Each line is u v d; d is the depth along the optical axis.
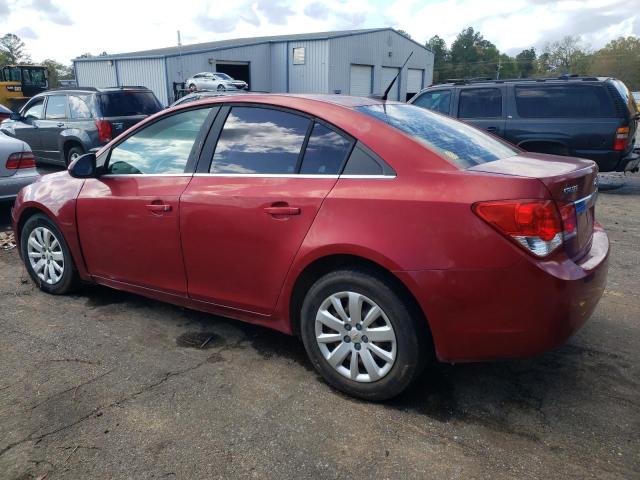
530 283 2.49
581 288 2.59
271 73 37.91
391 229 2.70
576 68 79.19
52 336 3.75
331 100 3.31
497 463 2.46
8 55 93.81
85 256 4.17
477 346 2.64
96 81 37.53
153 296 3.87
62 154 10.80
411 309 2.75
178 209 3.48
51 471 2.42
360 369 2.95
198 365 3.36
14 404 2.92
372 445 2.59
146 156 3.80
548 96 8.68
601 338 3.67
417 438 2.64
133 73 34.78
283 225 3.04
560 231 2.57
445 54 100.69
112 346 3.61
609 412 2.84
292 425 2.75
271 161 3.22
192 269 3.52
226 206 3.26
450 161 2.78
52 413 2.84
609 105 8.32
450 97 9.42
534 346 2.57
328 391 3.06
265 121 3.32
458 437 2.64
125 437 2.65
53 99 10.99
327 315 2.99
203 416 2.82
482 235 2.53
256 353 3.52
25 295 4.52
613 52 78.00
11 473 2.40
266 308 3.26
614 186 9.93
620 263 5.29
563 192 2.60
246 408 2.89
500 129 8.97
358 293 2.86
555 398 2.97
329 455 2.52
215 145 3.47
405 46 40.19
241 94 3.54
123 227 3.81
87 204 4.02
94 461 2.48
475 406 2.90
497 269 2.51
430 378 3.19
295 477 2.38
